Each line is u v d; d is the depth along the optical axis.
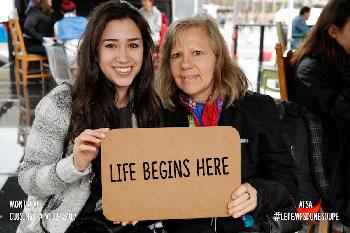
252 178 1.28
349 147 1.61
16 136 3.62
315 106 1.69
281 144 1.32
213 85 1.33
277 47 1.77
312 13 5.57
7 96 5.24
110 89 1.31
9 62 7.66
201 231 1.22
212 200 1.12
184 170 1.10
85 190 1.23
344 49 1.68
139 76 1.38
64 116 1.25
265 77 3.54
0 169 2.90
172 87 1.38
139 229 1.31
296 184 1.32
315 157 1.60
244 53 8.19
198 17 1.31
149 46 1.38
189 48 1.27
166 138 1.09
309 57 1.74
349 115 1.60
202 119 1.31
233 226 1.26
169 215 1.11
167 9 6.95
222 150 1.11
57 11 6.79
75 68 1.33
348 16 1.63
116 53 1.27
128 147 1.08
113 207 1.09
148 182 1.09
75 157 1.09
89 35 1.26
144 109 1.38
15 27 5.89
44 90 5.60
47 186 1.14
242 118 1.30
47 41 5.30
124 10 1.29
